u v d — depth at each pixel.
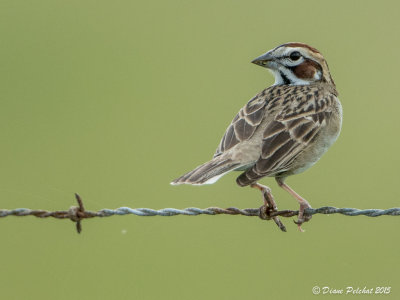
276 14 20.31
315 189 14.88
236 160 9.63
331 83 11.14
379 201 14.54
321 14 20.27
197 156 15.87
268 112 10.13
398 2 20.92
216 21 20.22
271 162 9.58
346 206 14.36
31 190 14.35
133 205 13.89
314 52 11.03
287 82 11.12
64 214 8.96
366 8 20.62
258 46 19.11
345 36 19.52
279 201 14.38
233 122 10.20
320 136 10.20
